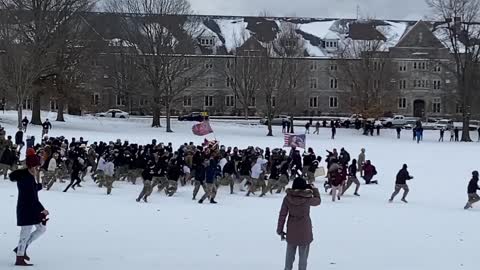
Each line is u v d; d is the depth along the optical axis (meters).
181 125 74.69
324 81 111.12
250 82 83.62
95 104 90.75
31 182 11.55
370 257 14.34
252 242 15.66
